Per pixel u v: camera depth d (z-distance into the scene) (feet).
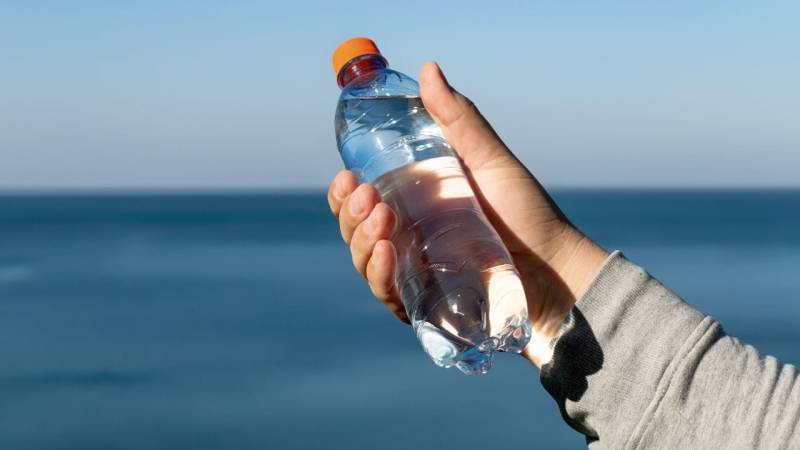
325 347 79.20
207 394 61.11
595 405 4.99
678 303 5.02
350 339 83.25
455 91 6.07
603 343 5.00
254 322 95.66
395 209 6.03
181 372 69.05
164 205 609.42
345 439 48.55
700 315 4.97
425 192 5.93
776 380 4.67
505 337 5.64
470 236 5.71
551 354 5.16
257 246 220.43
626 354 4.94
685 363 4.79
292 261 175.83
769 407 4.60
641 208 457.27
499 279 5.62
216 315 101.35
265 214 439.22
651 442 4.78
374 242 5.77
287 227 316.81
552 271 5.87
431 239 5.82
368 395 59.72
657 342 4.91
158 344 82.17
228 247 216.33
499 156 6.06
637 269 5.15
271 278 142.20
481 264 5.66
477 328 5.69
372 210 5.78
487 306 5.66
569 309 5.76
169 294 122.31
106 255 192.13
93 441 49.34
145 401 59.16
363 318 96.84
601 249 5.89
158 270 157.38
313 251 202.08
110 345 81.92
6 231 304.30
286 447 47.21
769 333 81.76
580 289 5.76
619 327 5.01
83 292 124.88
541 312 5.84
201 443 48.52
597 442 5.01
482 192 6.07
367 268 5.88
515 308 5.58
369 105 6.31
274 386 63.36
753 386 4.68
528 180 6.00
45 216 422.41
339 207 6.14
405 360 72.18
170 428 51.98
